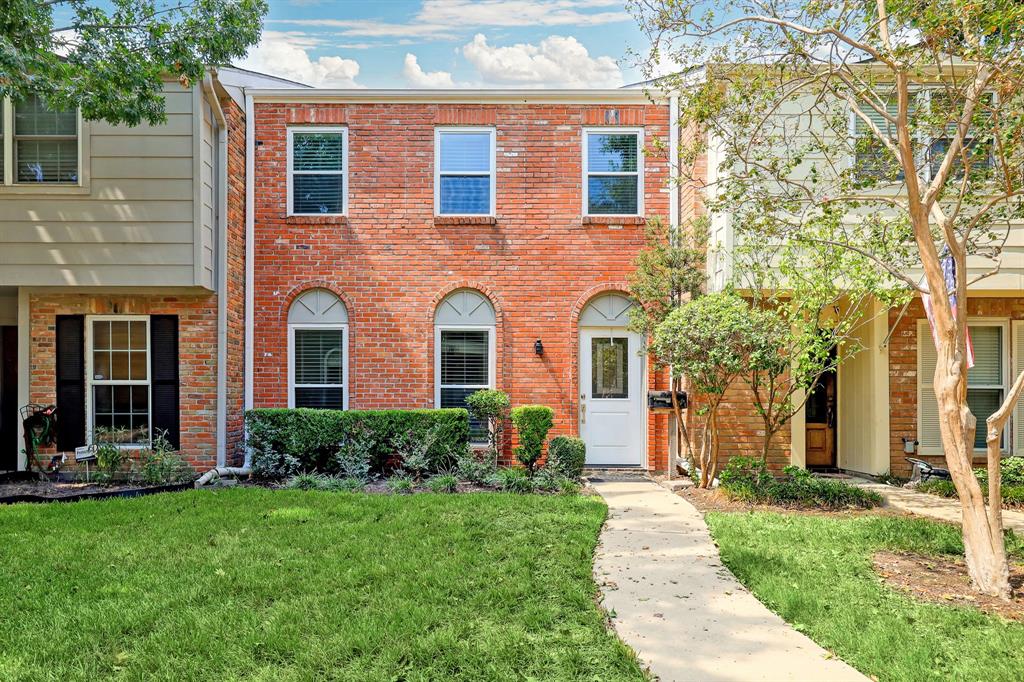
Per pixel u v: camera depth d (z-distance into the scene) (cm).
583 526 615
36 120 861
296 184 1035
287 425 905
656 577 491
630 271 1027
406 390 1017
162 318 928
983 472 865
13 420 1115
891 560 532
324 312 1027
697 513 703
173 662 343
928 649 359
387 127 1028
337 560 504
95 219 858
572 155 1032
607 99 1029
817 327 823
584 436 1036
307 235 1020
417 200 1028
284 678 328
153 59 729
